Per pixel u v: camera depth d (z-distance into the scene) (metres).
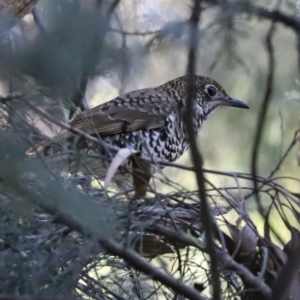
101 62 3.27
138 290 6.45
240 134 12.27
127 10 4.46
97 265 6.06
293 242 5.80
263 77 8.98
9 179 4.43
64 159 6.46
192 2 3.57
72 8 3.18
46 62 3.13
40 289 5.21
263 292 5.41
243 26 3.96
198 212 6.10
